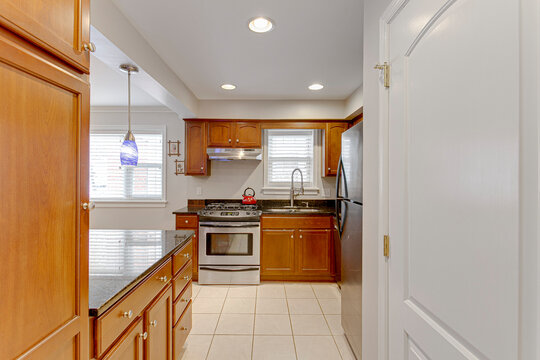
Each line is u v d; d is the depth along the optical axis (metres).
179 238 1.92
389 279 1.11
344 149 2.18
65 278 0.71
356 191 1.83
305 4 1.66
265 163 4.02
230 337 2.20
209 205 3.86
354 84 3.08
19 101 0.57
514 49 0.53
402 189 1.00
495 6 0.58
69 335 0.72
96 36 1.56
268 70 2.68
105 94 3.51
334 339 2.17
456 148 0.70
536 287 0.49
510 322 0.54
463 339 0.68
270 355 1.98
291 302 2.84
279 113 3.71
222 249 3.34
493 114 0.58
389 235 1.11
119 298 1.06
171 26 1.90
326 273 3.41
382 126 1.16
